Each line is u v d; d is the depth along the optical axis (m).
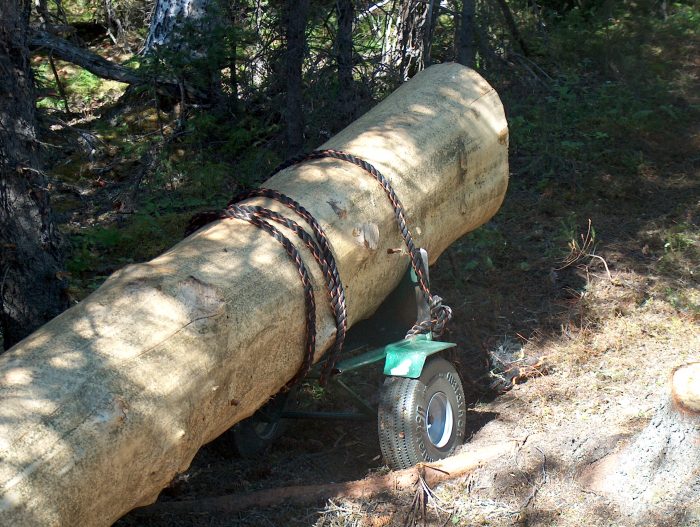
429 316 5.41
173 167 9.46
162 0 11.23
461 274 7.68
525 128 10.04
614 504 4.56
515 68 10.48
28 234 5.32
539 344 6.64
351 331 5.62
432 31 9.54
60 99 11.70
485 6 10.41
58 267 5.52
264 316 4.17
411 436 4.82
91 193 9.27
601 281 7.53
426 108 5.96
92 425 3.39
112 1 14.34
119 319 3.74
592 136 10.37
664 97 11.30
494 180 6.27
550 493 4.68
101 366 3.53
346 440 5.66
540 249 8.23
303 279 4.42
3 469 3.15
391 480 4.77
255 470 5.16
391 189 5.19
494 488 4.73
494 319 7.02
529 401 5.89
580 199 9.20
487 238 8.15
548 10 13.52
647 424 5.01
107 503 3.48
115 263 7.80
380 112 5.96
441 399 5.14
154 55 9.95
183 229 8.34
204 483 5.04
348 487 4.75
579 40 12.29
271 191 4.78
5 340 5.49
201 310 3.88
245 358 4.07
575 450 4.91
